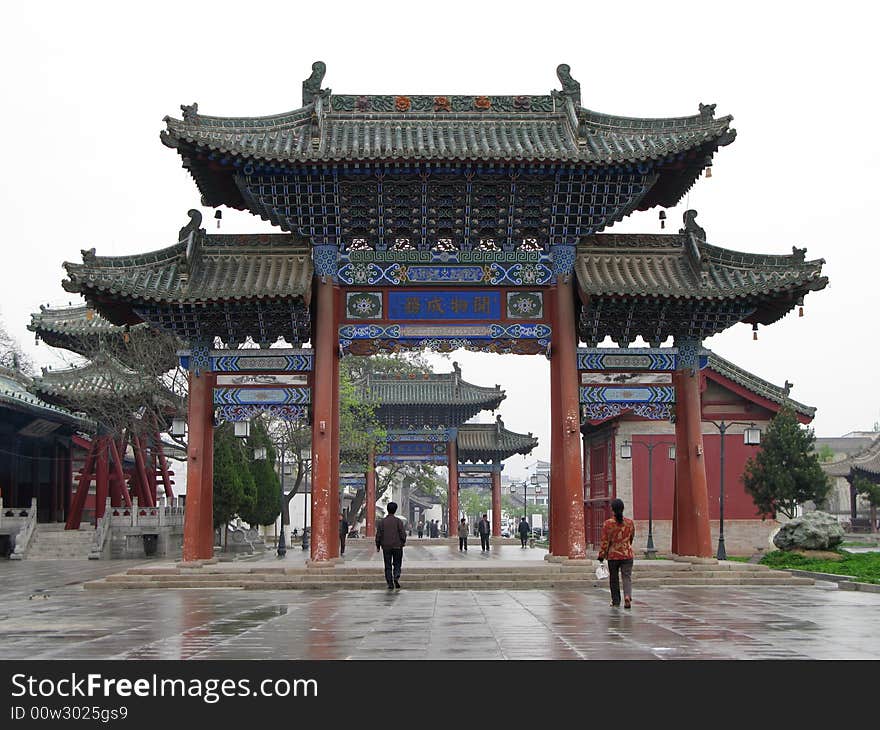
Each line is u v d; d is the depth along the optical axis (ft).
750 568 106.73
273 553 197.06
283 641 55.42
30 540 184.34
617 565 75.56
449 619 67.36
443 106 118.11
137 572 105.19
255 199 110.11
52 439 235.40
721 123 106.83
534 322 112.88
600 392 111.75
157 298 105.70
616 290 106.83
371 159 105.09
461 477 308.40
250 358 110.93
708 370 171.63
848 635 57.47
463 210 111.55
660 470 175.73
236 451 197.36
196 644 54.34
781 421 159.12
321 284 111.14
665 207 126.62
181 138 105.09
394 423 293.43
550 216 111.96
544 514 524.11
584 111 114.83
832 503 424.05
